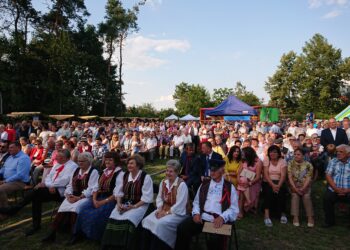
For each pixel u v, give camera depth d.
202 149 6.00
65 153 5.25
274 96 52.66
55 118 23.78
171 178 4.18
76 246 4.38
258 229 5.12
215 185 4.06
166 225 3.84
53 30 32.12
